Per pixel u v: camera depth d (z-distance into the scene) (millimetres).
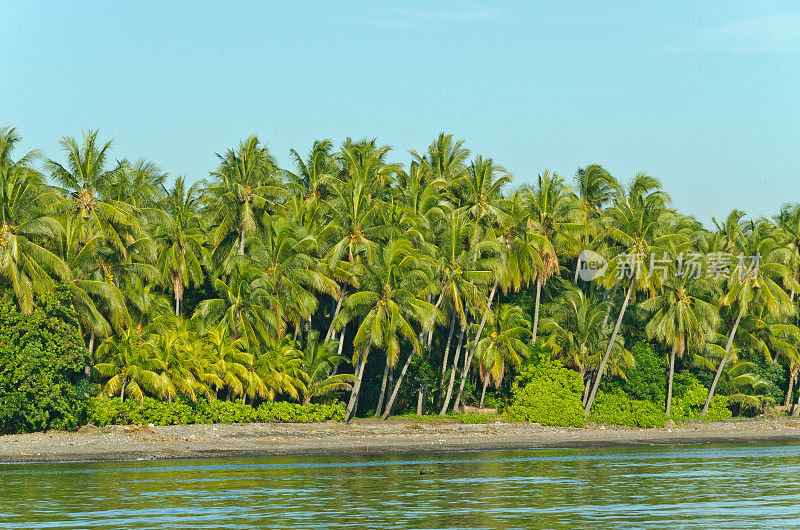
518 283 124562
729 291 135125
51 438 90938
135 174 121812
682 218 150250
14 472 73688
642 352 130625
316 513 53250
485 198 124562
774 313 135250
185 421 102438
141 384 102125
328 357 114812
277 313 109750
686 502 58438
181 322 108500
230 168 119438
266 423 107250
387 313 111312
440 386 128125
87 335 105125
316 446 94875
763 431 126938
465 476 72500
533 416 121625
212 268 117438
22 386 91750
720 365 137375
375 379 129750
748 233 149000
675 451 99500
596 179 142000
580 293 129000
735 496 61156
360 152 130750
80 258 98250
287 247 111562
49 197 100000
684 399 134125
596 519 51781
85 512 53188
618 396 128625
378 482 68375
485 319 122312
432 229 122062
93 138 104812
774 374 144375
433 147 135750
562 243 128875
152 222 115500
